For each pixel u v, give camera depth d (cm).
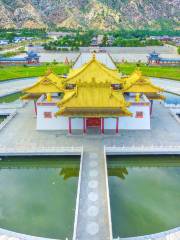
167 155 4806
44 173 4691
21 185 4325
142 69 11212
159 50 15800
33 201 3931
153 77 10006
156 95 5862
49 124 5528
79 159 4806
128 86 5791
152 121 5972
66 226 3475
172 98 7719
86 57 8638
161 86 8875
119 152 4725
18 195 4066
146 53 15462
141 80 5791
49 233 3369
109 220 3253
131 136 5288
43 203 3894
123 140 5131
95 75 5797
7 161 4775
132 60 13525
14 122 5903
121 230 3388
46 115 5475
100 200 3634
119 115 4884
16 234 3128
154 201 3909
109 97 4991
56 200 3962
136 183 4378
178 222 3519
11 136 5269
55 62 12250
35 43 18600
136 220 3553
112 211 3706
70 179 4553
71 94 5169
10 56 14125
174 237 3077
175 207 3791
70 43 15712
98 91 5034
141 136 5288
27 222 3531
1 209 3756
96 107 4928
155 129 5588
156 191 4150
